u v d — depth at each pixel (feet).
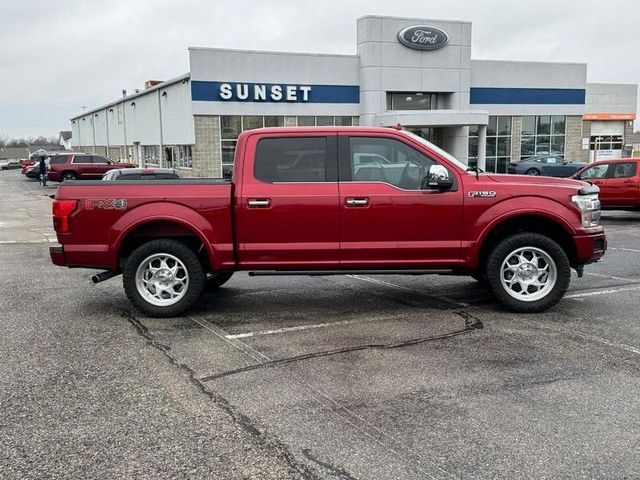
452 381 15.47
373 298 24.89
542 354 17.49
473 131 111.24
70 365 16.93
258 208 21.02
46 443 12.31
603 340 18.75
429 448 11.95
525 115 117.70
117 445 12.21
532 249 21.62
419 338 19.17
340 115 105.60
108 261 21.58
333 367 16.60
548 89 118.21
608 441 12.19
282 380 15.67
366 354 17.67
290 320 21.59
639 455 11.62
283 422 13.19
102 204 21.27
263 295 25.75
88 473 11.14
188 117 100.94
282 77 100.68
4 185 128.57
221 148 98.94
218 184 21.27
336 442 12.25
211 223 21.22
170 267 21.97
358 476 10.94
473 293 25.54
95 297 25.55
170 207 21.24
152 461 11.57
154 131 130.82
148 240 22.41
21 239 43.78
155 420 13.34
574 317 21.43
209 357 17.56
